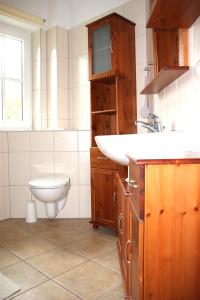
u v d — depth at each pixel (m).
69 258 1.71
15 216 2.54
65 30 2.70
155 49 1.45
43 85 2.71
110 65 2.08
